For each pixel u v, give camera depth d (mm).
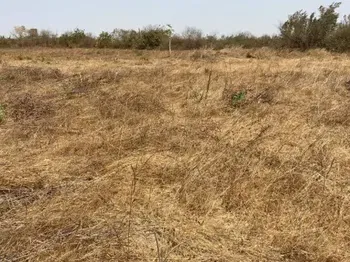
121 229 3021
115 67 11656
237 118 5805
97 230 2998
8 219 3180
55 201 3398
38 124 5508
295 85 7836
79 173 4059
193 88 7578
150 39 24781
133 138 4820
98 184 3695
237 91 7227
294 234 2996
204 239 2953
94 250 2746
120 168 4055
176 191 3621
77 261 2660
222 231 3070
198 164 4016
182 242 2877
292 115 5832
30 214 3234
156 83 8234
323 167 4039
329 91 7367
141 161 4199
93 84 8172
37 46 26875
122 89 7586
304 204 3414
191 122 5652
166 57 16234
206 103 6586
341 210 3271
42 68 10656
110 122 5551
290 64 12227
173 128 5289
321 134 4930
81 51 21125
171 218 3217
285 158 4246
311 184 3668
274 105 6512
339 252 2838
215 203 3416
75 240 2846
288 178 3773
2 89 7855
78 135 5156
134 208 3338
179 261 2701
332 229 3086
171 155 4410
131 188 3637
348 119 5621
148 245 2854
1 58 15312
